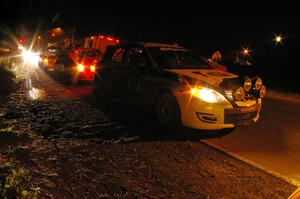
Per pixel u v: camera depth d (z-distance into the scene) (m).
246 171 4.78
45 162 4.74
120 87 8.16
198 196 3.95
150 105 7.25
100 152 5.28
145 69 7.30
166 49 7.70
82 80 14.09
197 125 6.19
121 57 8.31
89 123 7.09
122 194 3.90
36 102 9.30
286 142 6.35
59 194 3.83
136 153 5.30
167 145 5.80
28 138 5.79
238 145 6.06
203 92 6.10
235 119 6.21
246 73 21.81
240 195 4.03
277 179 4.54
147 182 4.25
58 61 16.47
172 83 6.61
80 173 4.42
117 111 8.29
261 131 7.13
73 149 5.36
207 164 4.98
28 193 3.70
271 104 11.30
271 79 19.61
